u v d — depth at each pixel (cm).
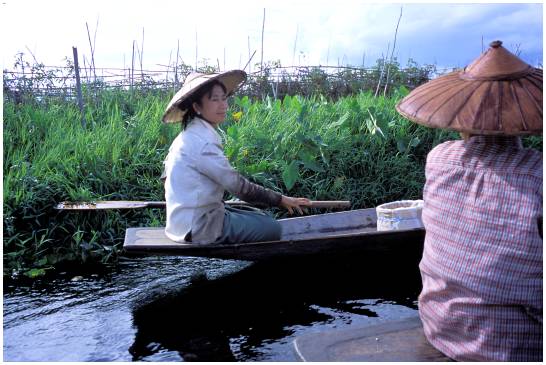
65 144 499
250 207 389
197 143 323
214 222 332
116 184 480
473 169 196
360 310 320
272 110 603
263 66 810
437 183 206
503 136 198
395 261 375
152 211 459
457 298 200
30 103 619
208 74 331
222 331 296
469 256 195
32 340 285
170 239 344
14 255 393
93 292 352
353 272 375
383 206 388
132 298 342
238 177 329
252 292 351
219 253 329
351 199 512
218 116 332
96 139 516
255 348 276
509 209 187
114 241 430
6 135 512
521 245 185
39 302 336
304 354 213
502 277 189
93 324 305
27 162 473
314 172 530
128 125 573
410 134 579
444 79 213
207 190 326
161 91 728
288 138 533
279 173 515
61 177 447
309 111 602
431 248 209
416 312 316
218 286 360
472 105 191
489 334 194
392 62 839
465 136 211
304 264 369
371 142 559
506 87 192
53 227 423
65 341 284
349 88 837
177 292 352
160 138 536
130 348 276
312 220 418
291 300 337
